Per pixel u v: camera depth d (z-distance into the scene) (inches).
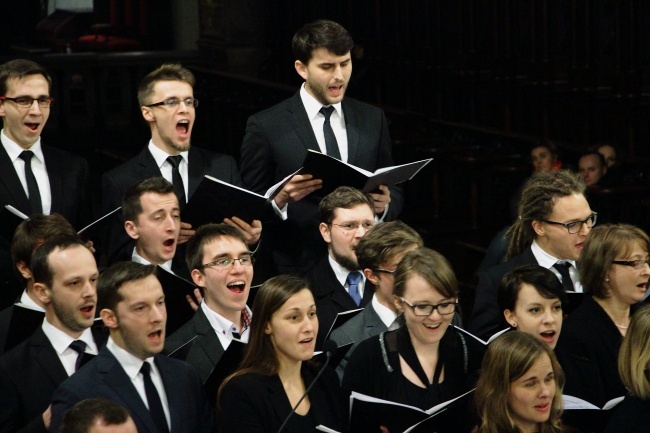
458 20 1221.1
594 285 488.7
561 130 1106.1
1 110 581.9
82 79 1624.0
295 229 586.6
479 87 1201.4
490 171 958.4
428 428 403.9
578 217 508.1
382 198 554.6
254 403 414.0
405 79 1318.9
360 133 593.6
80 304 446.6
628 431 418.3
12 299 574.9
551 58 1111.0
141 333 418.0
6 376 439.8
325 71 573.9
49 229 486.9
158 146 589.0
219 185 518.3
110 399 411.8
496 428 406.6
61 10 1955.0
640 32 1040.8
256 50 1659.7
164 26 1923.0
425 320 421.7
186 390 431.8
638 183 817.5
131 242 566.3
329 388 433.1
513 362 405.1
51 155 599.8
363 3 1402.6
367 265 470.6
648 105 1039.0
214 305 488.4
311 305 425.1
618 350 481.1
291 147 587.2
